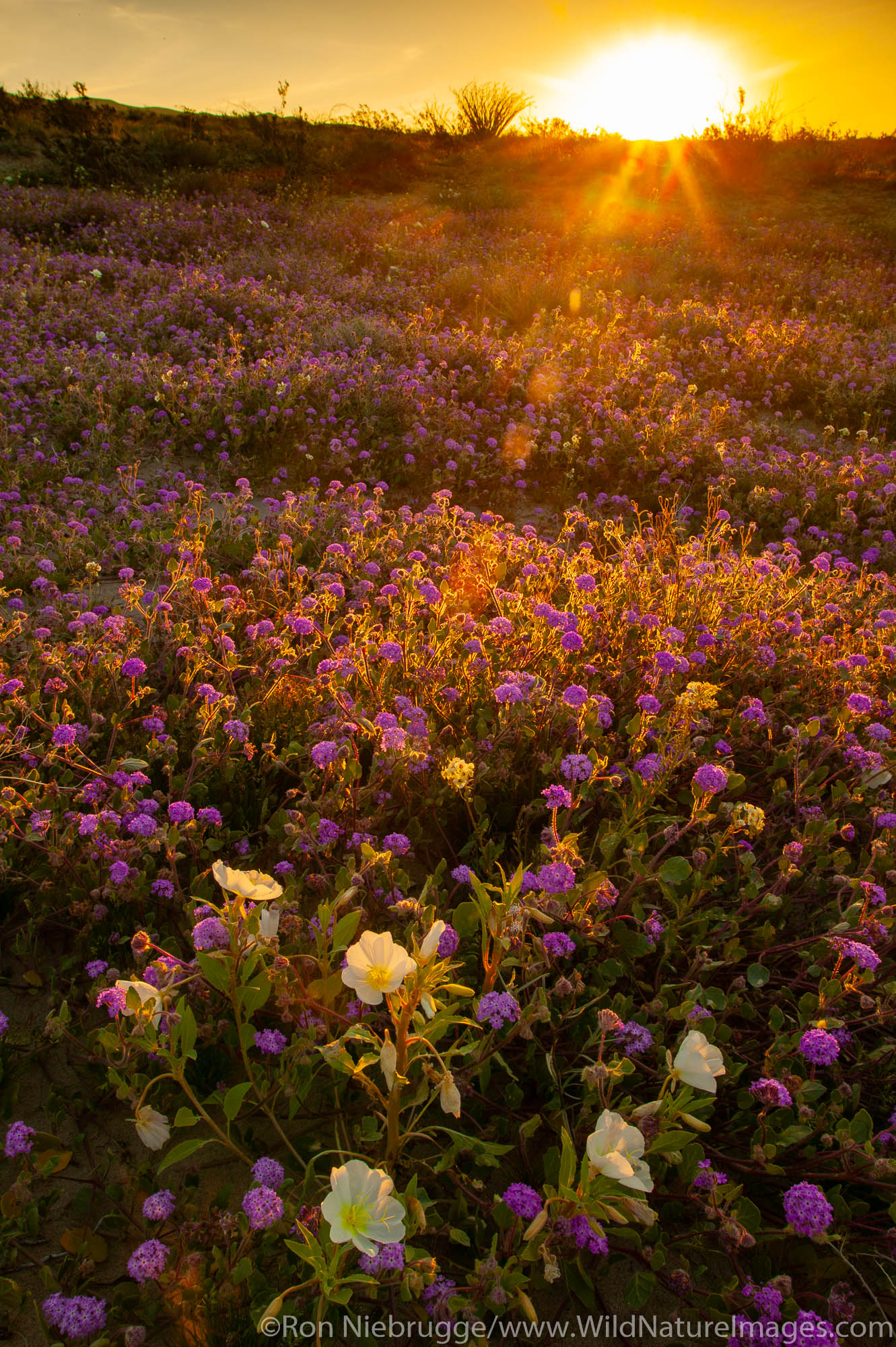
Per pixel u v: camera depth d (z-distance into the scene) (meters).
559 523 6.91
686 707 2.96
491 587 4.89
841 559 5.59
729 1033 2.30
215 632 3.94
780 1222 2.12
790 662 4.23
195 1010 2.24
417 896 2.83
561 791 2.63
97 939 2.55
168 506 5.71
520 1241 1.80
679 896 2.82
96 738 3.33
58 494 6.03
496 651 4.11
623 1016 2.37
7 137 24.28
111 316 10.04
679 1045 2.32
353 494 6.06
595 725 3.21
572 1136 2.09
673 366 10.50
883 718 3.91
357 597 4.54
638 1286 1.88
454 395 8.46
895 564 6.25
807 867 3.06
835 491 7.19
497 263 15.55
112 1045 1.92
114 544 5.29
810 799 3.27
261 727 3.56
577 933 2.51
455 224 19.31
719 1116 2.30
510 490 7.18
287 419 7.50
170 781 3.05
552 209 21.36
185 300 10.76
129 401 7.77
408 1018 1.75
